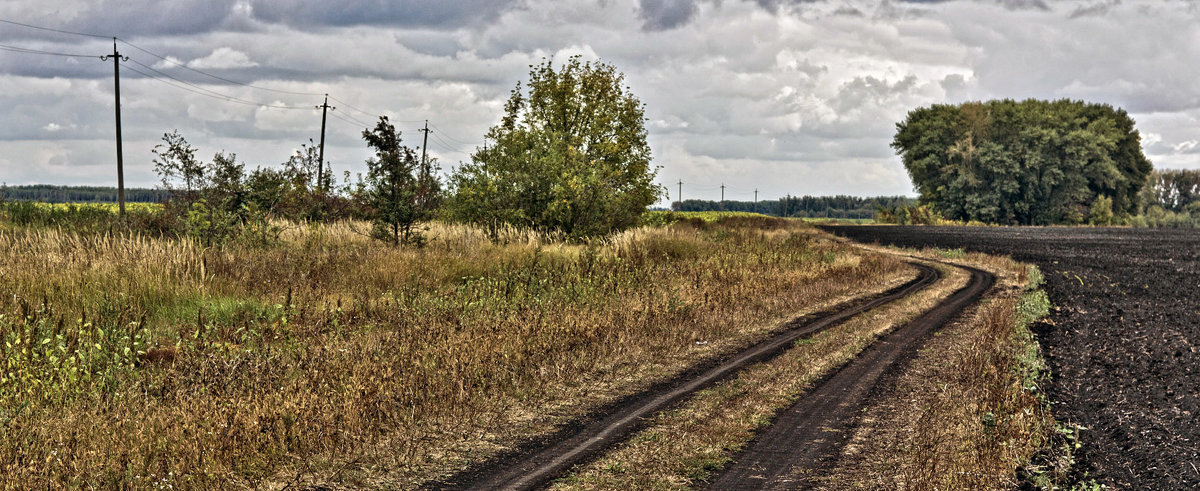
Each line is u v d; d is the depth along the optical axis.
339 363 8.35
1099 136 87.69
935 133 91.25
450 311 11.36
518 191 23.97
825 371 10.02
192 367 7.71
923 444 6.87
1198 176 133.75
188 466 5.81
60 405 6.88
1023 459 6.40
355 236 18.44
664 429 7.43
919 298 18.11
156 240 14.20
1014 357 10.27
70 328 8.87
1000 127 90.81
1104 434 7.05
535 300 13.10
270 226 17.28
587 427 7.50
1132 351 11.02
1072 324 13.79
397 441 6.81
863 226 76.38
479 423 7.44
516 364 9.21
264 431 6.46
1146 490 5.72
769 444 7.07
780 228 55.00
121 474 5.58
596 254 18.00
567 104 31.78
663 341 11.27
